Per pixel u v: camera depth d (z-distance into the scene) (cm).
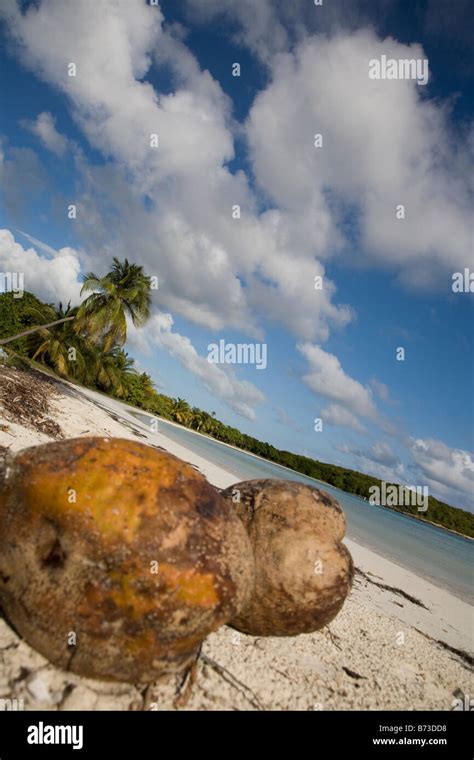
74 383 4428
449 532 7581
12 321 3491
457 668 579
